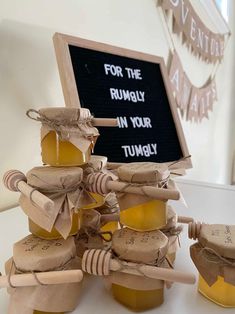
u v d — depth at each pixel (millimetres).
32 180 310
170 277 296
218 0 1481
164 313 316
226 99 1655
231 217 564
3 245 445
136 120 720
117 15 812
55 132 331
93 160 371
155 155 737
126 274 310
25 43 588
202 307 326
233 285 310
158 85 815
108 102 659
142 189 316
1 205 577
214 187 774
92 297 339
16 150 590
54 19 642
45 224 304
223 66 1566
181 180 842
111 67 689
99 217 383
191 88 1201
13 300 298
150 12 943
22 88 590
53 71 651
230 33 1582
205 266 325
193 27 1171
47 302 294
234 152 1872
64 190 312
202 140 1376
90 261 311
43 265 291
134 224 334
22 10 578
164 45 1029
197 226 356
